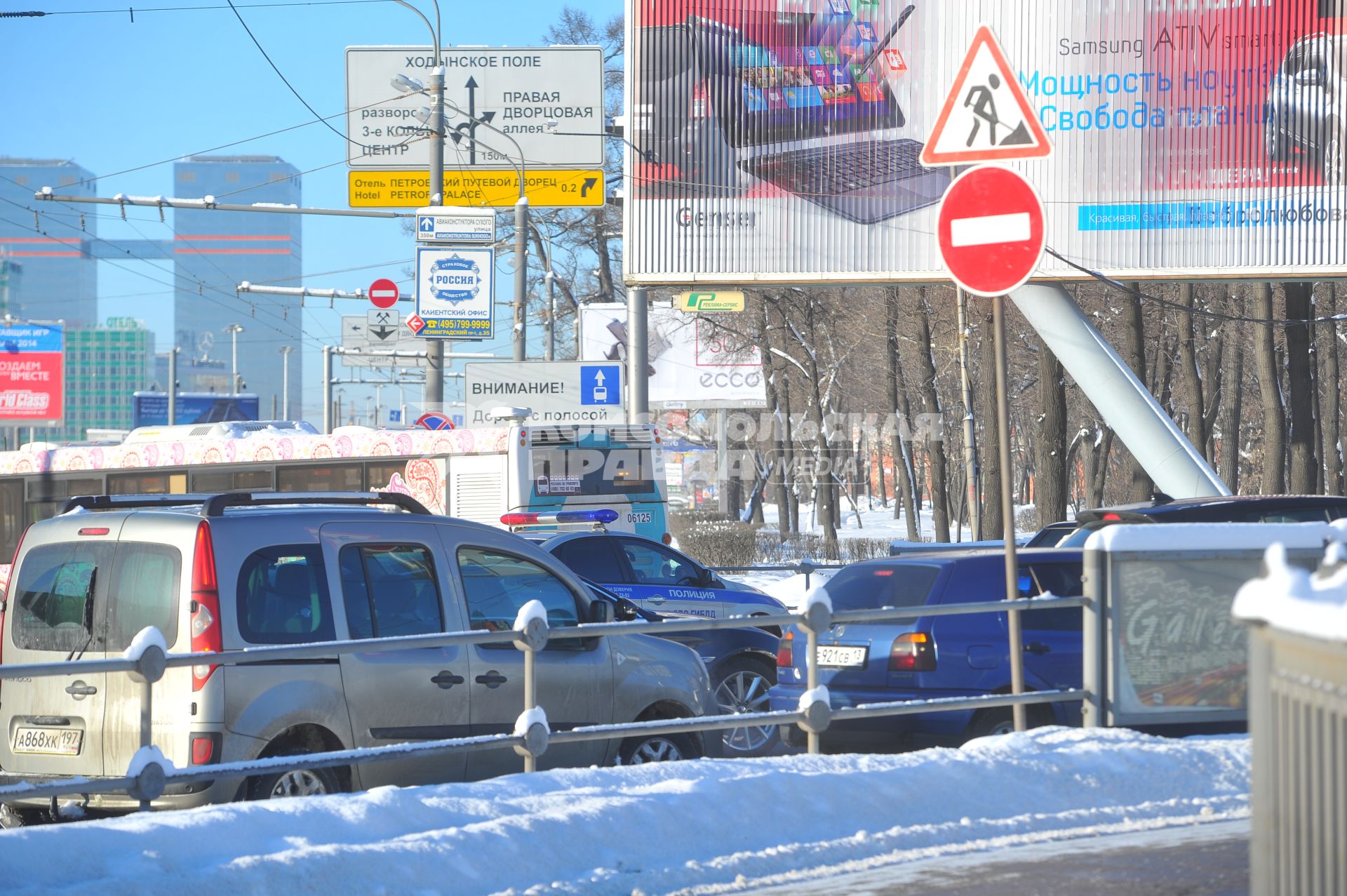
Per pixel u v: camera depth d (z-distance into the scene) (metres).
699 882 12.68
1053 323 56.34
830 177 57.72
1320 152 53.91
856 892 12.28
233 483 54.47
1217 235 54.81
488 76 74.81
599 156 74.88
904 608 18.55
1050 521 64.81
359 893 11.72
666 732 15.78
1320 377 96.00
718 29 58.31
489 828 12.85
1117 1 55.31
